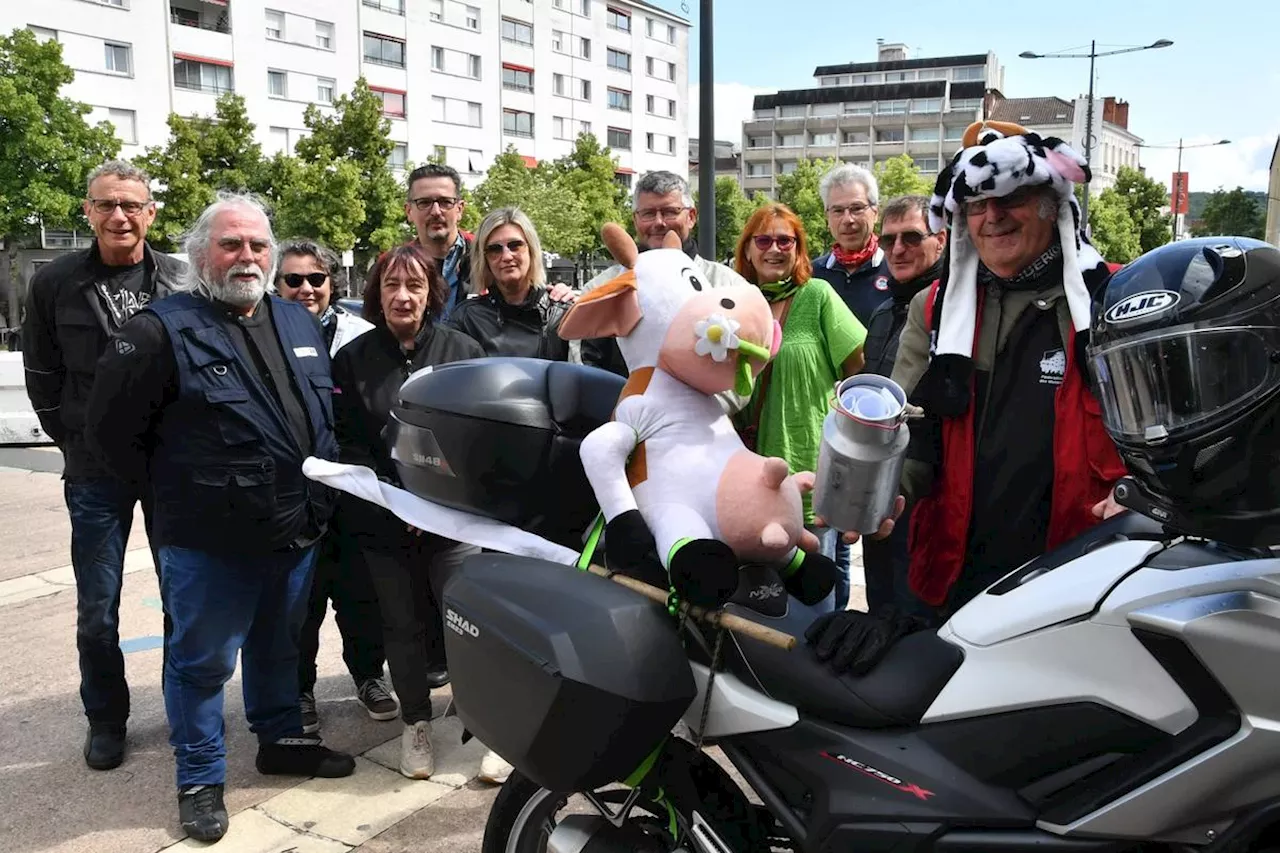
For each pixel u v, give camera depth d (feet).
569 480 7.37
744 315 6.52
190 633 9.73
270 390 9.93
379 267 11.37
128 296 11.78
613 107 184.55
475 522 7.48
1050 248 7.14
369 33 136.67
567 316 6.81
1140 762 5.41
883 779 5.83
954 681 5.88
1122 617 5.45
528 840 7.41
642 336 6.69
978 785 5.71
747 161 305.94
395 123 142.20
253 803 10.57
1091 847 5.45
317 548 11.02
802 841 6.03
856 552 19.08
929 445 7.59
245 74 121.29
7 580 18.72
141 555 20.36
